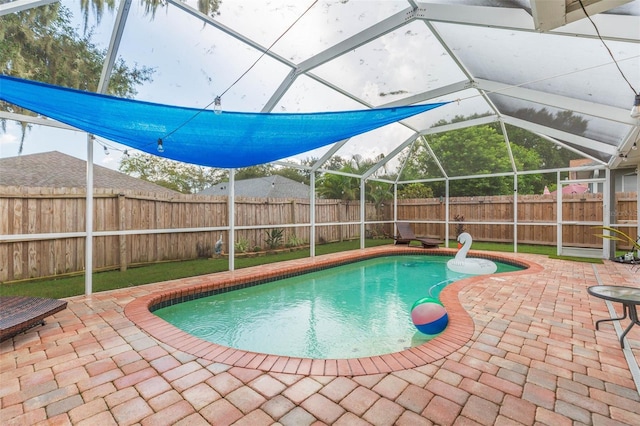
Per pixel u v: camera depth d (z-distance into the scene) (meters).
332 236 14.45
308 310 6.11
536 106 6.92
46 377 2.92
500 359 3.25
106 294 5.83
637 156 7.74
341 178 14.60
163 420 2.32
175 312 5.92
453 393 2.65
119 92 5.60
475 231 14.61
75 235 5.61
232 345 4.57
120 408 2.46
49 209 7.00
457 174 12.82
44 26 4.23
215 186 10.65
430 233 15.59
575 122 6.85
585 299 5.42
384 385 2.79
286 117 4.74
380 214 16.56
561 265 8.75
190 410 2.44
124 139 5.34
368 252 11.54
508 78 5.66
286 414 2.39
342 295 7.16
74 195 7.36
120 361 3.24
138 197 8.52
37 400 2.57
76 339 3.79
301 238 13.02
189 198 9.69
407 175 14.09
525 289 6.11
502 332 3.96
